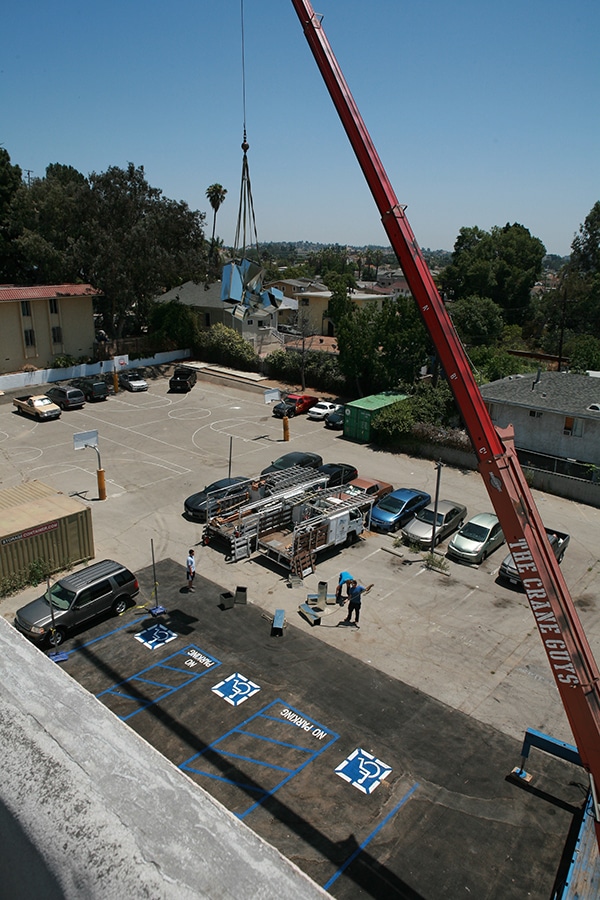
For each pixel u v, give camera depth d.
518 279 82.44
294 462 32.12
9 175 58.06
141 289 57.44
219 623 20.27
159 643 19.08
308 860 12.14
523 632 20.47
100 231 53.53
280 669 18.09
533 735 13.77
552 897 11.61
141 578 22.89
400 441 38.53
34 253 55.75
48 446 36.91
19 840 2.26
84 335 55.66
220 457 35.81
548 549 9.27
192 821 2.38
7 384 48.22
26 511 23.25
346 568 24.36
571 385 38.59
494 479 9.27
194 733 15.48
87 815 2.33
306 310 77.06
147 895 2.07
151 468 33.81
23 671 3.15
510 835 12.96
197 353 61.56
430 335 9.48
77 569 23.30
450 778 14.42
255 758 14.75
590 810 11.44
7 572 21.67
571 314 76.31
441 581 23.59
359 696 17.11
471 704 17.00
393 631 20.30
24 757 2.58
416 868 12.09
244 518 24.62
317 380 52.50
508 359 50.12
